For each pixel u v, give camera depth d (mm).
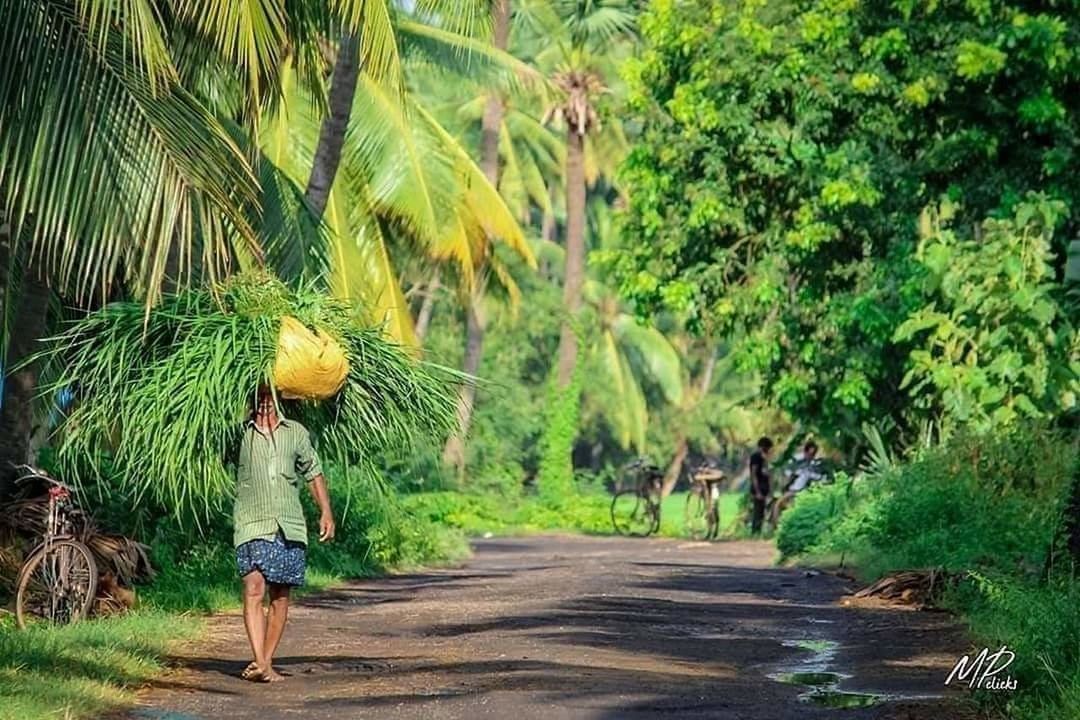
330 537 22062
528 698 19203
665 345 121688
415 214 50875
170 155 22641
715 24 53156
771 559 51781
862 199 49219
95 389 25516
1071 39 48125
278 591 21609
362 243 51688
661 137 54719
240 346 23766
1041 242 43250
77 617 25016
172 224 22547
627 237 57281
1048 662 19484
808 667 22906
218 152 23297
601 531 80812
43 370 28703
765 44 51312
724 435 131250
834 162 49906
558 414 89938
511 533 78812
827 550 45250
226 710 18688
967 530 37156
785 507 67250
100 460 29234
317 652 23859
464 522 79812
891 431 52750
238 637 25562
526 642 24891
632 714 18297
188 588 29750
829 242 52500
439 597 34250
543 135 100250
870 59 50375
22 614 24453
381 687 20359
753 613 30453
